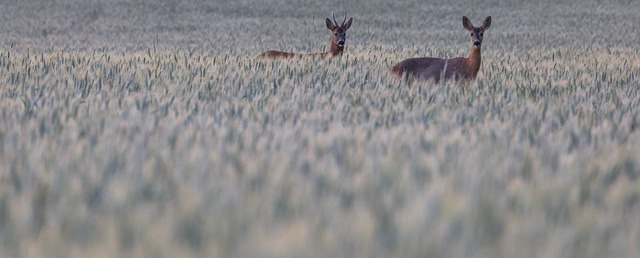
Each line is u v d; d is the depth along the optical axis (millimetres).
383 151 10016
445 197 7082
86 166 8703
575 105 16500
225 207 6824
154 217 6535
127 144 10281
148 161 9000
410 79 22094
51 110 13945
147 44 66312
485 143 10773
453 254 5633
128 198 7133
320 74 22859
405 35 75938
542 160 9281
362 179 7906
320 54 31703
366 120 13312
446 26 83562
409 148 10102
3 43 66125
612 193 7586
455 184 7820
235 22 85688
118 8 93812
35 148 10000
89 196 7277
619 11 93188
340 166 8727
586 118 13852
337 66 26984
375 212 6578
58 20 86000
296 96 17016
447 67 23094
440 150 9703
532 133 11828
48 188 7641
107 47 60031
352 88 20219
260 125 12492
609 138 11492
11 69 24891
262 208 6797
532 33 76750
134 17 88375
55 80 20578
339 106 14656
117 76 22359
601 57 38625
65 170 8406
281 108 14680
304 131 11523
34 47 61156
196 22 85688
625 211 7020
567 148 10523
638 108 16328
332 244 5812
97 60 29438
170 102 15703
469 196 7188
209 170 8414
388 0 100125
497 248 5840
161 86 20031
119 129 11656
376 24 85250
